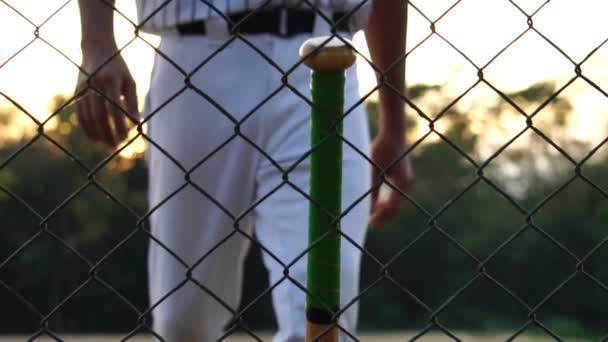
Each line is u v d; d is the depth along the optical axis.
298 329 2.72
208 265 2.93
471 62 2.20
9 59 2.03
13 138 22.56
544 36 2.25
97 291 24.33
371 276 29.86
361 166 2.79
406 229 31.09
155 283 2.99
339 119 2.10
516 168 28.19
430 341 14.70
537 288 28.97
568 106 17.95
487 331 29.42
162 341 2.16
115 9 2.10
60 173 24.42
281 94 2.83
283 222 2.81
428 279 31.08
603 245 2.30
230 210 2.91
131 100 2.73
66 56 2.07
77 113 2.73
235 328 2.18
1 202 23.92
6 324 24.62
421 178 31.38
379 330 30.78
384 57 3.04
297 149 2.82
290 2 2.81
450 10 2.17
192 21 2.82
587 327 27.52
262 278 24.31
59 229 25.19
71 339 21.50
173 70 2.87
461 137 27.38
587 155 2.28
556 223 28.00
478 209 30.84
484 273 2.24
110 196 2.12
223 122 2.84
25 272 24.81
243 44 2.82
